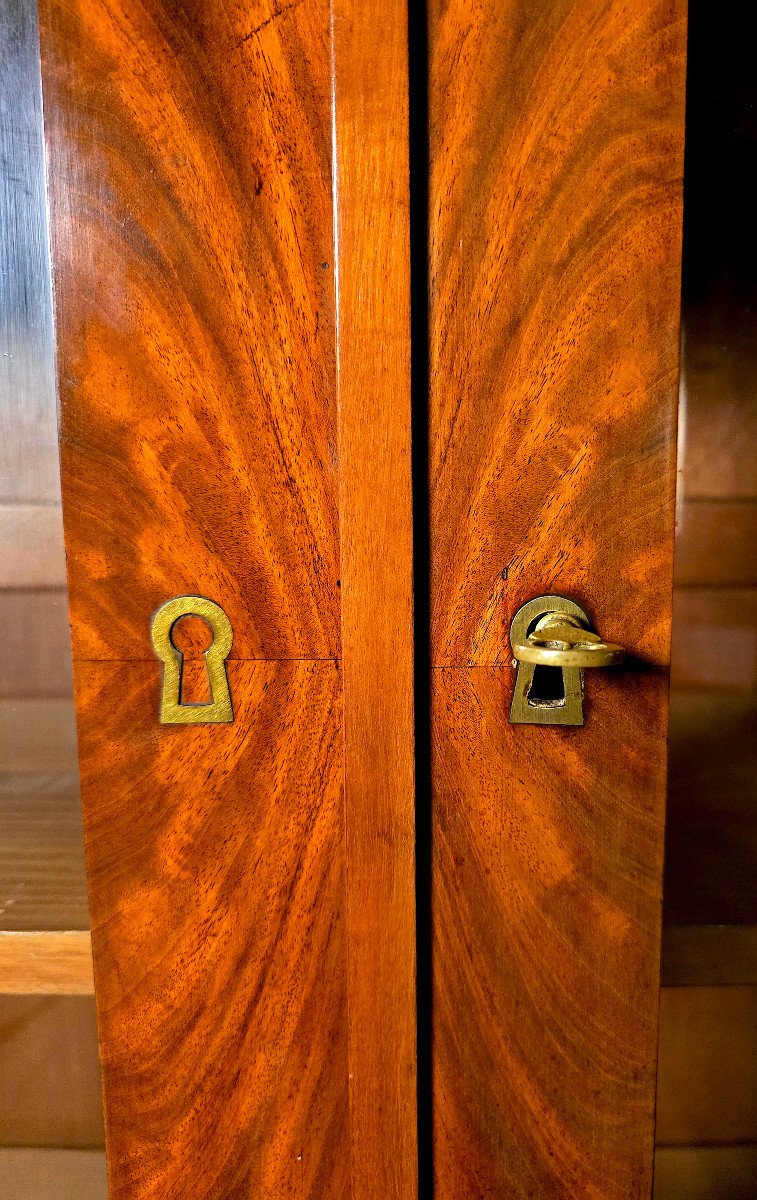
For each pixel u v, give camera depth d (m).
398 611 0.17
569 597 0.18
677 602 0.33
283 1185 0.19
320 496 0.18
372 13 0.16
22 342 0.31
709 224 0.31
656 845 0.18
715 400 0.32
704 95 0.29
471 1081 0.19
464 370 0.17
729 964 0.21
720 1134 0.33
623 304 0.17
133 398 0.18
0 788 0.32
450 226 0.17
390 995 0.18
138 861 0.19
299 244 0.17
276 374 0.18
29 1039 0.33
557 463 0.18
